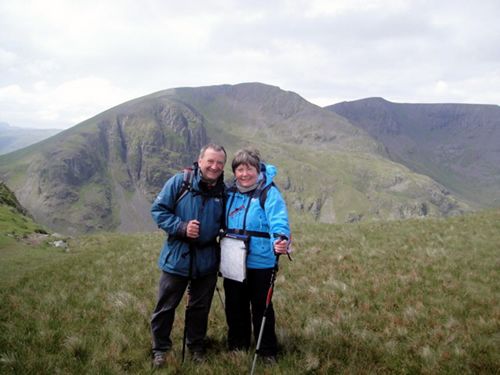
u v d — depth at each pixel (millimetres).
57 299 5145
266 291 3404
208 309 3514
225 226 3430
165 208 3289
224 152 3312
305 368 3230
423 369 3221
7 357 3307
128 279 6223
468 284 5320
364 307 4598
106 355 3449
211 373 3211
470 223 10289
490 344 3604
